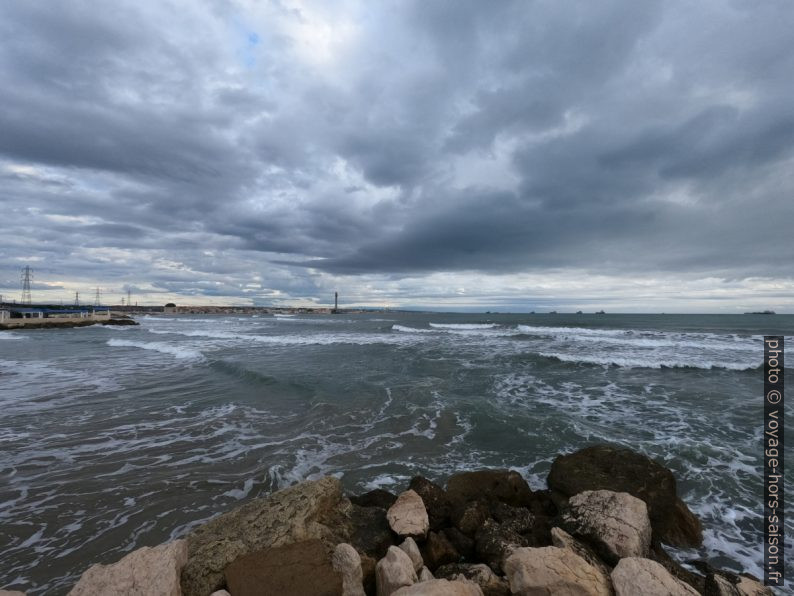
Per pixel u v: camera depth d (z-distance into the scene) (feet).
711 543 15.85
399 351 71.87
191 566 12.01
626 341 84.07
